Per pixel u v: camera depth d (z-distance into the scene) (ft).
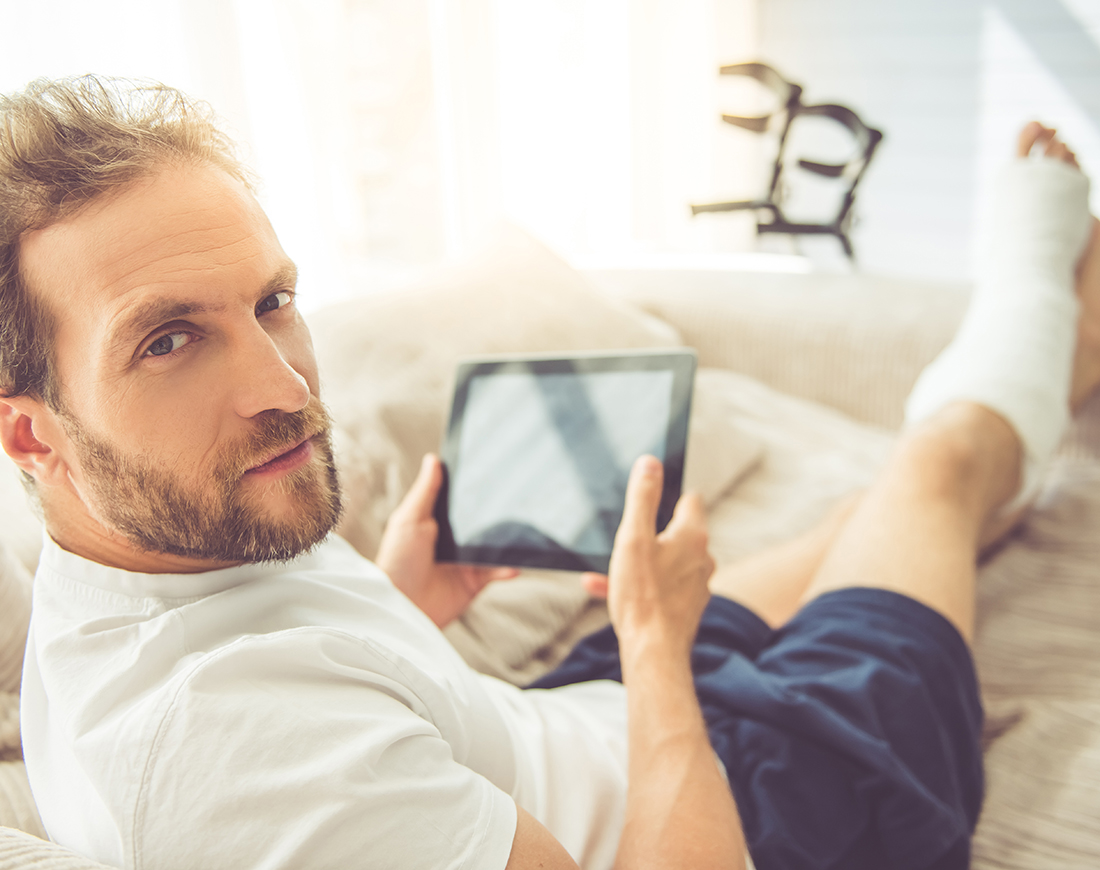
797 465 4.35
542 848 1.58
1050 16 8.89
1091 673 2.98
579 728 2.39
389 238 10.12
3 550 2.31
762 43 10.73
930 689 2.52
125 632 1.65
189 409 1.52
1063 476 4.23
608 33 7.78
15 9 3.88
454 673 1.94
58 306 1.45
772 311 5.08
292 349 1.72
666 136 8.78
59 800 1.67
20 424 1.60
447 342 3.82
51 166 1.42
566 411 2.85
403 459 3.38
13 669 2.21
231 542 1.61
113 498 1.56
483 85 6.90
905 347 4.72
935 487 3.12
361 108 10.30
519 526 2.76
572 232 7.89
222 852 1.38
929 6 9.52
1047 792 2.51
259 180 1.79
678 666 2.15
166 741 1.42
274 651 1.53
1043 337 3.80
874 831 2.28
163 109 1.59
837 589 2.84
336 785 1.42
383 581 2.11
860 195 10.41
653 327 4.72
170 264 1.46
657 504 2.39
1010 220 4.44
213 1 4.54
